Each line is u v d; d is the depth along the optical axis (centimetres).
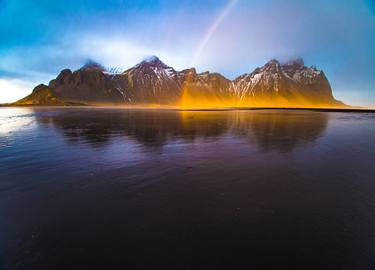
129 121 4262
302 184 970
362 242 576
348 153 1570
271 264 502
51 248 557
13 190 899
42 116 5919
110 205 771
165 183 975
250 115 6694
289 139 2152
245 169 1184
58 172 1124
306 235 604
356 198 833
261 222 665
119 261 511
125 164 1273
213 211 729
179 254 531
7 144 1859
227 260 512
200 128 3055
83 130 2822
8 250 553
